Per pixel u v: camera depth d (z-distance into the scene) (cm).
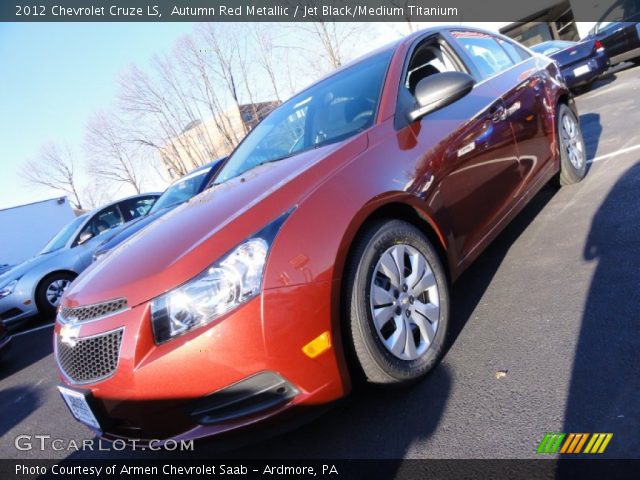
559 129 384
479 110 282
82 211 4850
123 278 187
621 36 952
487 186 274
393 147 227
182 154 3150
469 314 261
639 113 585
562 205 376
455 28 335
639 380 170
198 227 200
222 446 174
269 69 2272
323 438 200
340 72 320
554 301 243
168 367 167
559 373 189
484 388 196
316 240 180
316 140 270
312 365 174
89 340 184
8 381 459
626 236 282
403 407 202
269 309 167
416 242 217
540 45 1016
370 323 190
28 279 686
